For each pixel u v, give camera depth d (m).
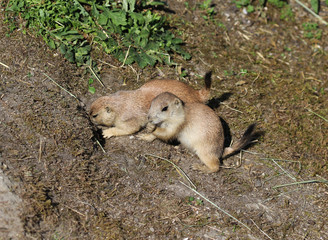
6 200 6.35
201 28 11.27
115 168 7.75
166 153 8.36
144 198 7.38
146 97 8.38
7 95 8.01
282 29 12.12
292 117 9.67
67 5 9.67
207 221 7.20
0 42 8.97
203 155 7.96
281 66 11.08
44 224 6.37
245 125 9.27
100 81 9.18
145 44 9.95
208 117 7.92
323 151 9.02
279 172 8.44
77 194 7.00
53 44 9.20
